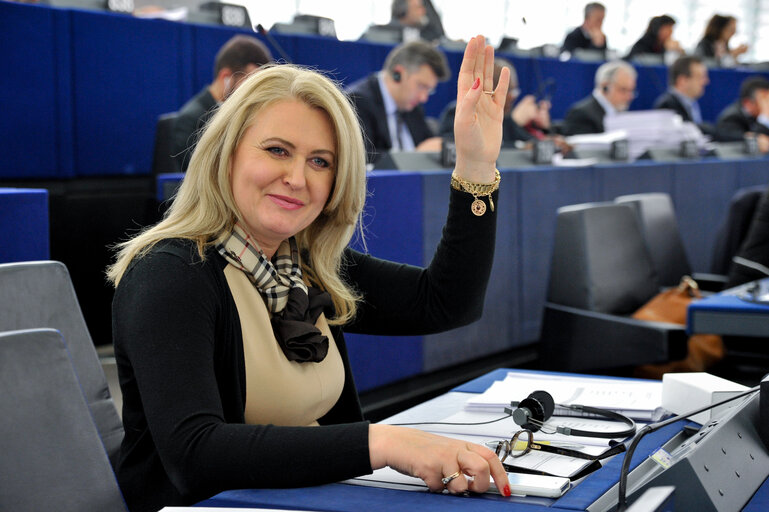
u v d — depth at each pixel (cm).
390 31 554
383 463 93
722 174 486
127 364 109
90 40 394
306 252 130
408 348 313
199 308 105
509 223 354
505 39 643
